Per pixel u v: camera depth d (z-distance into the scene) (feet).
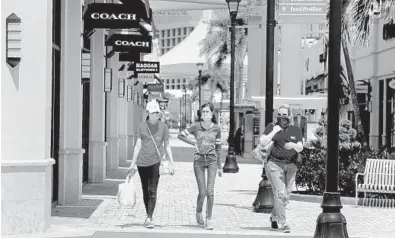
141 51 78.23
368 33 88.89
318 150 65.36
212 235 41.37
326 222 34.94
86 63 62.34
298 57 129.29
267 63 52.65
